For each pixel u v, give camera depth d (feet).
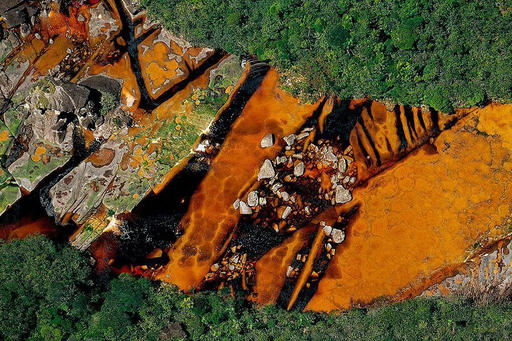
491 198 158.40
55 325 151.02
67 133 166.40
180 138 166.91
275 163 164.55
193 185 164.76
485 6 148.87
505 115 159.94
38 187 165.68
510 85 153.99
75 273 156.56
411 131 163.84
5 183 165.68
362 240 160.25
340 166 162.61
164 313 154.40
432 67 155.94
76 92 162.20
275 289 159.33
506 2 148.15
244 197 163.32
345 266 159.53
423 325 150.92
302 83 166.20
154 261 161.99
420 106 164.35
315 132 165.48
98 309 156.46
